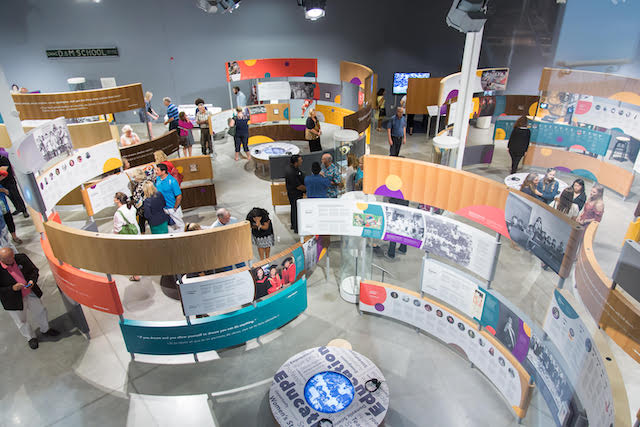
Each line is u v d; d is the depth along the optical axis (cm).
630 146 512
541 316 522
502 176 873
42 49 1157
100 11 1139
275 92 1120
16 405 441
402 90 1209
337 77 1251
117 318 554
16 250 682
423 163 430
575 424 293
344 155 676
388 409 426
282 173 756
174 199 674
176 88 1248
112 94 870
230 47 1211
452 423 412
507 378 414
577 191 402
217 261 432
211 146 1030
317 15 855
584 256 271
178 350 477
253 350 504
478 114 977
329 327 532
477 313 439
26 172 435
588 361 280
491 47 1047
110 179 734
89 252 427
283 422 382
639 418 228
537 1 900
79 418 427
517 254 648
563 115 642
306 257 523
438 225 445
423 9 1154
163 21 1169
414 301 503
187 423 422
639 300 214
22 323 495
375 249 680
